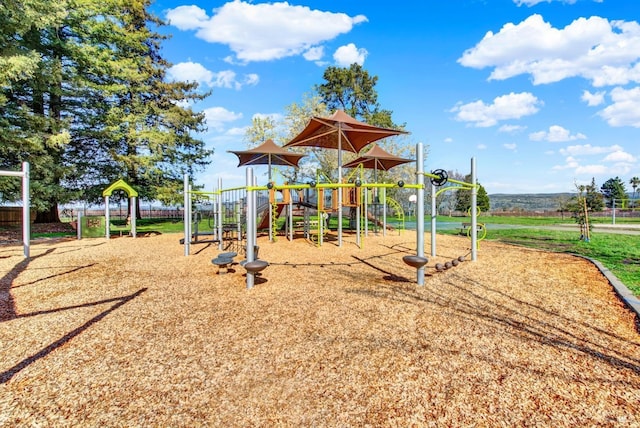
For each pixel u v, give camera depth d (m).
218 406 1.98
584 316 3.39
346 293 4.31
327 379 2.24
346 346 2.73
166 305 3.93
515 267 5.92
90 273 5.88
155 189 19.02
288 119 22.73
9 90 13.13
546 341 2.79
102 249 9.10
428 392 2.07
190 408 1.96
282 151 11.34
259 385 2.19
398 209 16.05
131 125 17.39
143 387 2.19
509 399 1.99
